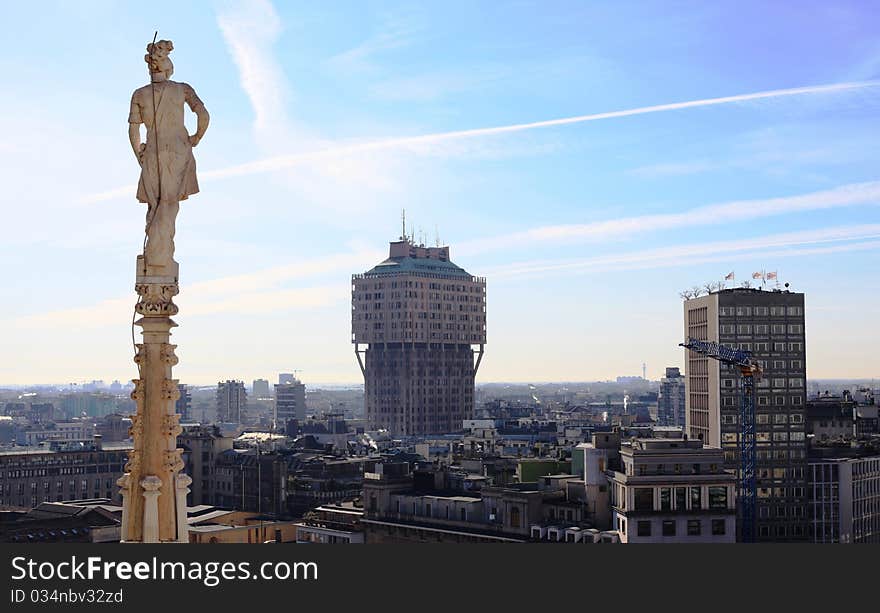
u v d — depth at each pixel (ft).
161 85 87.97
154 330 88.69
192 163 89.45
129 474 88.74
